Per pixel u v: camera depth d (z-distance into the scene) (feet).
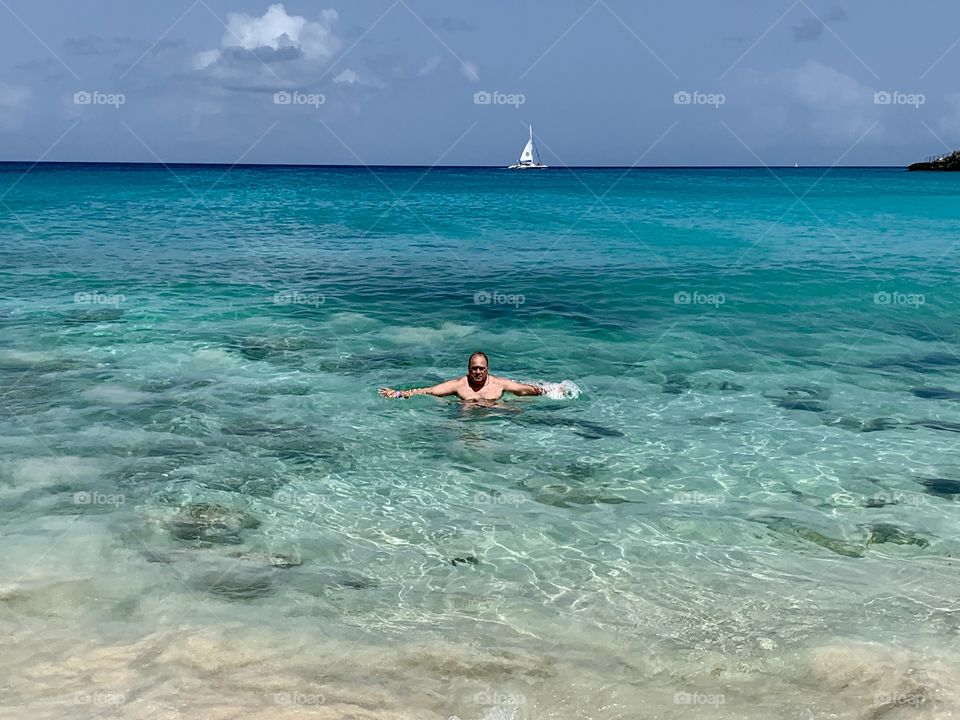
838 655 13.99
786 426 24.70
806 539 18.02
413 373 29.63
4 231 68.59
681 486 20.54
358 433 23.79
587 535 18.12
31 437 22.85
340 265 53.01
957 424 24.91
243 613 15.11
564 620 15.08
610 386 28.50
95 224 76.59
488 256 57.67
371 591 15.92
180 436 23.20
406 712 12.42
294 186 165.17
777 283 46.57
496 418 25.20
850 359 31.96
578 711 12.59
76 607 15.19
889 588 16.15
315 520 18.63
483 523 18.61
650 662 13.89
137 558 16.85
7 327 34.55
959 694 12.89
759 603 15.65
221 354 31.42
